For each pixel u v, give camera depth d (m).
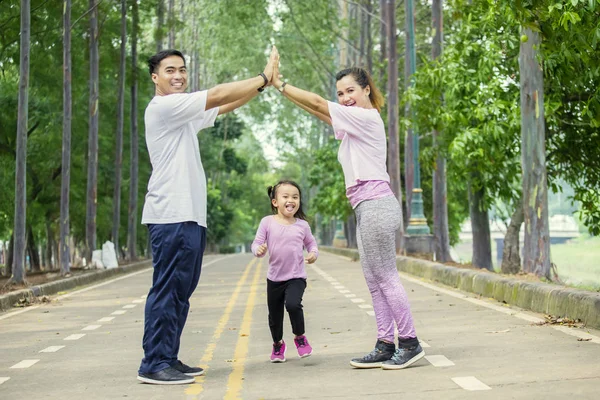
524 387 6.66
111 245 33.00
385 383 7.13
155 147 7.60
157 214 7.54
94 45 31.20
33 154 37.06
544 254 17.05
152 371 7.60
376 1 46.91
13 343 11.20
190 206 7.54
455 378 7.20
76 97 36.09
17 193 20.91
